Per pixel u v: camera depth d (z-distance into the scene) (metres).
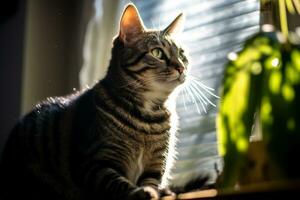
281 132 0.74
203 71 1.26
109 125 1.03
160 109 1.08
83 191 1.02
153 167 1.06
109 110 1.04
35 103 1.44
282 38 0.77
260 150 0.81
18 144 1.14
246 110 0.76
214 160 1.12
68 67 1.47
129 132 1.04
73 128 1.06
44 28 1.49
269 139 0.74
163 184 1.08
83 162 1.01
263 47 0.77
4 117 1.50
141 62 1.07
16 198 1.11
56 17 1.50
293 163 0.74
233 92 0.77
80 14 1.47
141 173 1.07
